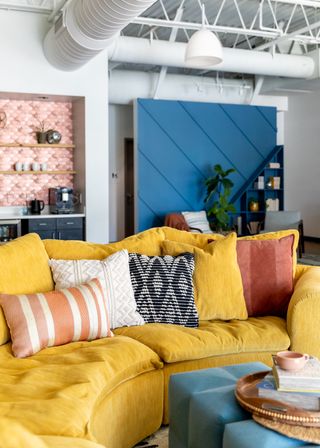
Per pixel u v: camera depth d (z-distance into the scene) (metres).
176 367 3.05
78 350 2.86
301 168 13.00
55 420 2.02
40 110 8.12
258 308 3.63
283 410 2.05
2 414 2.04
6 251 3.24
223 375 2.57
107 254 3.65
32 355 2.85
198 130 10.50
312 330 3.25
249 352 3.22
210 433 2.18
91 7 4.99
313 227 12.73
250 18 9.20
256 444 1.94
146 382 2.91
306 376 2.20
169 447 2.64
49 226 7.69
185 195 10.42
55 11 6.87
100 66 7.84
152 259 3.58
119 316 3.32
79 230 7.88
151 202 10.18
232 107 10.78
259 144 11.09
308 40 8.33
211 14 8.95
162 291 3.45
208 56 5.59
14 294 3.10
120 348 2.85
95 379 2.45
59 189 7.93
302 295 3.28
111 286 3.35
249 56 8.94
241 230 11.00
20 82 7.42
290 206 13.45
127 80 10.19
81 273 3.36
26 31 7.41
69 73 7.66
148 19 7.04
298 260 9.38
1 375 2.54
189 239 3.94
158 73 10.41
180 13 7.45
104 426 2.51
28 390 2.32
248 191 11.03
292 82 10.12
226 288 3.54
